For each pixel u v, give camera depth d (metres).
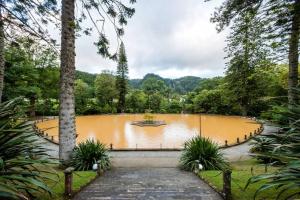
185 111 46.84
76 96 44.09
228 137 18.45
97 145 7.98
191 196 4.35
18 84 19.53
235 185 4.68
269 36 7.57
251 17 8.21
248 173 5.78
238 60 24.31
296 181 2.63
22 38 5.73
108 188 4.91
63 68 7.83
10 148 3.07
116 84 48.97
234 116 37.25
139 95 50.97
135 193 4.54
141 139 18.31
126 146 15.42
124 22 7.07
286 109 3.37
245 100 32.34
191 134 20.56
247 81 29.50
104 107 46.22
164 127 25.44
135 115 41.75
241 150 12.21
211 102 42.16
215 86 50.69
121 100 49.12
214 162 7.55
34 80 25.19
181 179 5.93
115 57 7.27
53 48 5.82
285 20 6.87
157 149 12.27
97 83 48.28
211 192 4.60
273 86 22.53
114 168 8.01
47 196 3.90
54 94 30.50
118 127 25.52
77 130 23.14
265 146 3.92
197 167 7.12
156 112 47.84
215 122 29.16
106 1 6.89
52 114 34.78
